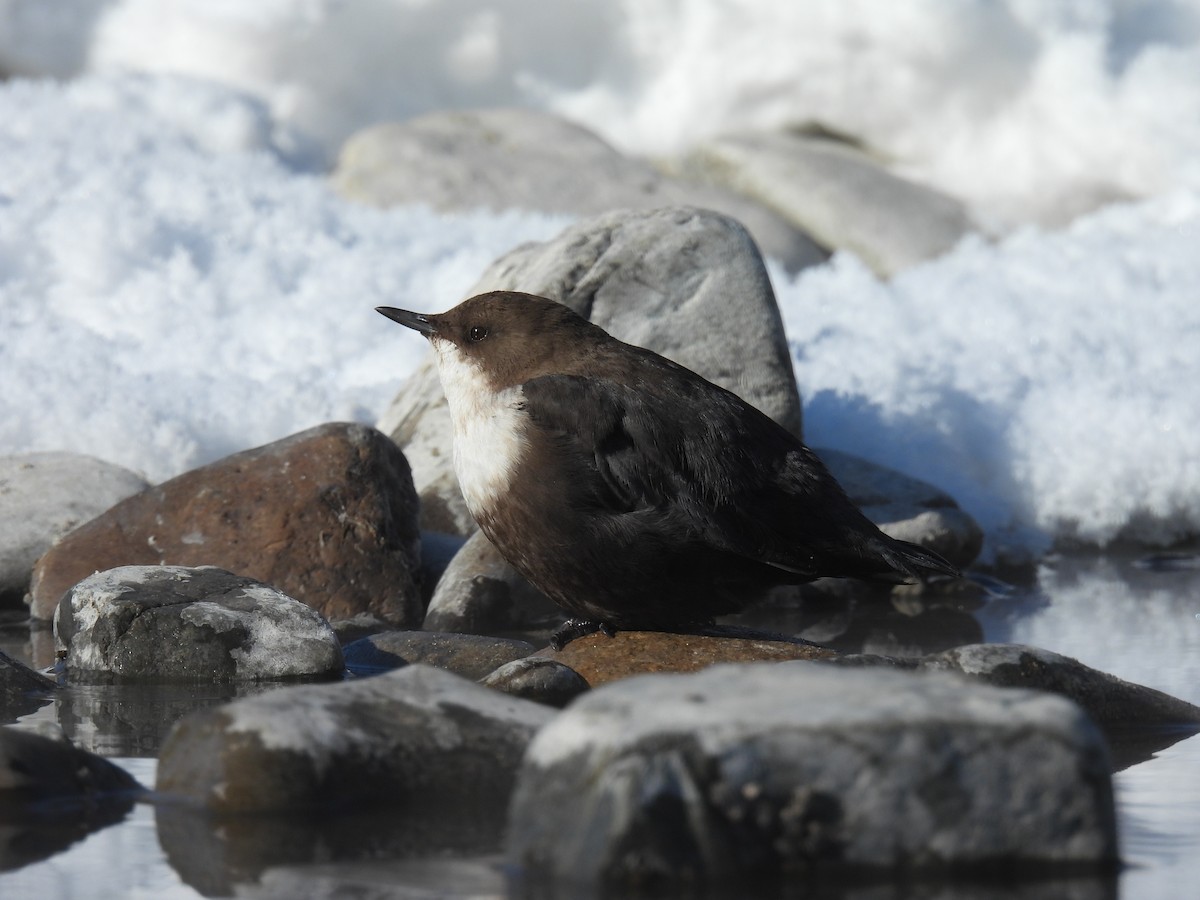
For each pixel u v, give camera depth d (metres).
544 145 18.80
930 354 14.03
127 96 17.95
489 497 8.10
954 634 9.56
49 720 7.21
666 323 11.41
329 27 19.94
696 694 4.79
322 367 13.62
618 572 7.93
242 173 16.84
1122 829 5.29
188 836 5.15
